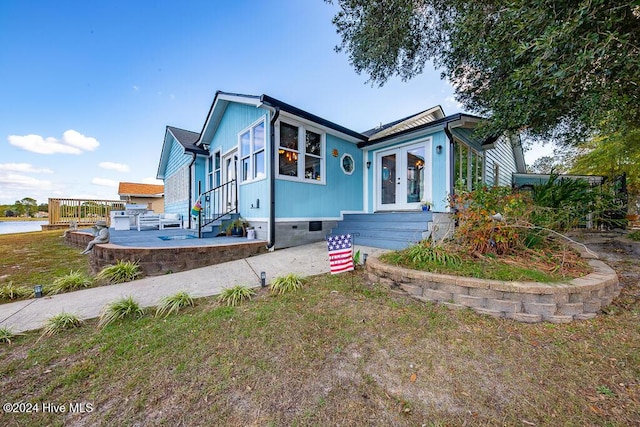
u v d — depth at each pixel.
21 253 6.93
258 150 6.32
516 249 3.46
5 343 2.25
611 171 10.09
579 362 1.84
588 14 2.36
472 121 5.75
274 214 5.74
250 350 2.03
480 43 3.71
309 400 1.54
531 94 3.29
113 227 10.05
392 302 2.80
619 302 2.71
